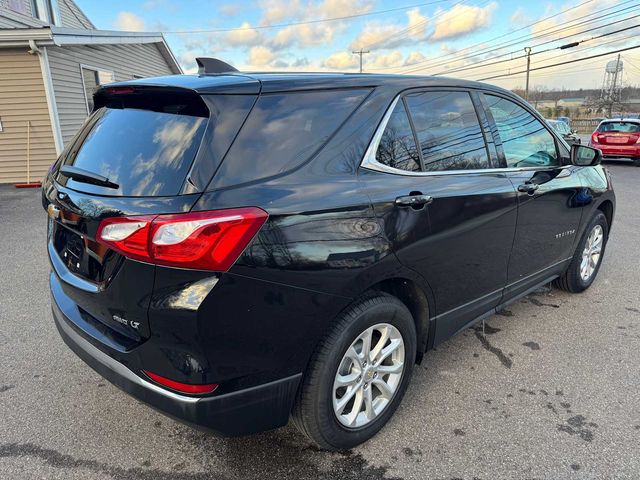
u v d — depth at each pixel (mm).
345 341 2172
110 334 2035
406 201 2326
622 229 6848
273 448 2424
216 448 2418
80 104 12195
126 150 2045
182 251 1724
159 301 1780
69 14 17312
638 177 12914
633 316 3955
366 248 2152
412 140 2531
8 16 12281
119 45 14180
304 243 1953
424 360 3271
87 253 2062
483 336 3613
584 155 3756
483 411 2711
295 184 1997
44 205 2451
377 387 2484
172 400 1870
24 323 3785
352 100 2328
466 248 2730
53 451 2383
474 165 2896
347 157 2213
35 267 5172
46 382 2979
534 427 2570
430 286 2570
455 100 2875
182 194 1782
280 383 2035
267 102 2061
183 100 2031
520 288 3428
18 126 11102
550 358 3291
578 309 4098
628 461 2316
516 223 3115
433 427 2572
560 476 2227
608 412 2695
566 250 3910
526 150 3396
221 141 1891
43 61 10672
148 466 2291
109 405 2762
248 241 1812
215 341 1822
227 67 2533
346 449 2389
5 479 2193
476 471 2262
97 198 1935
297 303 1978
